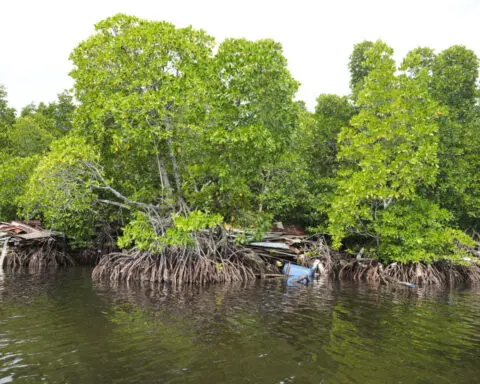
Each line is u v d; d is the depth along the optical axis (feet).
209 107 50.80
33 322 32.63
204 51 54.13
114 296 44.78
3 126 109.50
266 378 21.79
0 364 23.31
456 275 65.82
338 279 65.00
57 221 71.00
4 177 75.36
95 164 54.95
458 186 72.54
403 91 64.23
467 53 78.84
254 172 54.03
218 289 50.44
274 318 35.09
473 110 81.25
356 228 67.10
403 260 60.90
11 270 69.92
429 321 35.47
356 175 61.62
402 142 63.31
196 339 28.43
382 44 69.56
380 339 29.45
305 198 80.64
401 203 65.92
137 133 49.55
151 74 51.49
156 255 57.41
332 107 87.56
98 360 24.13
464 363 24.72
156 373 22.26
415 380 21.98
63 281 56.59
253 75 48.85
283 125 52.31
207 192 54.49
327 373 22.66
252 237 63.05
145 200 62.18
